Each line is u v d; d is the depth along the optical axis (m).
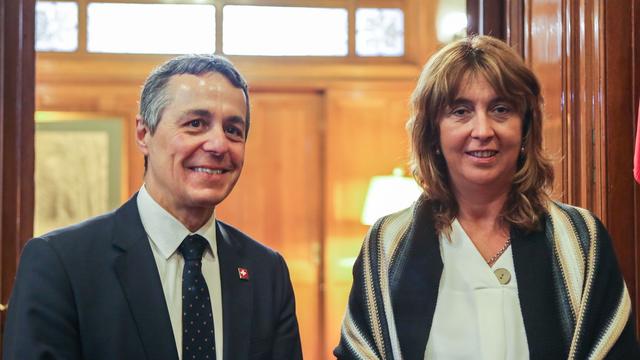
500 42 1.77
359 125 5.93
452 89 1.72
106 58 5.71
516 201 1.77
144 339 1.60
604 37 2.25
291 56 5.85
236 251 1.79
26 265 1.60
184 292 1.67
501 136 1.71
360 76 5.91
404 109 5.95
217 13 5.77
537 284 1.68
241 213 5.92
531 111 1.77
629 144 2.24
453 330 1.70
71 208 5.73
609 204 2.23
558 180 2.40
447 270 1.76
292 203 5.96
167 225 1.69
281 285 1.83
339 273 5.87
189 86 1.64
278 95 5.96
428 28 5.78
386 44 5.93
